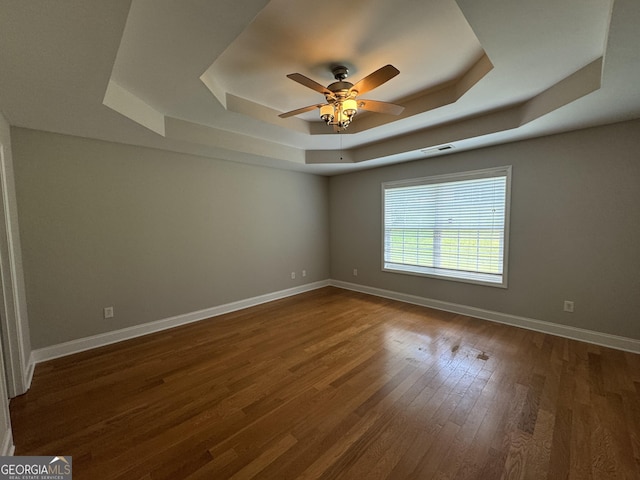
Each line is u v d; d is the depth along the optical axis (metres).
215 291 4.04
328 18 1.70
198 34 1.63
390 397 2.11
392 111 2.46
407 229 4.57
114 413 1.96
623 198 2.77
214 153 3.67
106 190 3.07
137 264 3.31
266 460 1.57
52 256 2.77
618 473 1.46
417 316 3.90
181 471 1.50
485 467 1.51
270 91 2.69
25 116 2.29
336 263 5.68
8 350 2.12
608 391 2.14
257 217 4.53
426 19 1.72
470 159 3.75
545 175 3.18
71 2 1.12
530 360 2.63
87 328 2.99
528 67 2.06
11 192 2.35
